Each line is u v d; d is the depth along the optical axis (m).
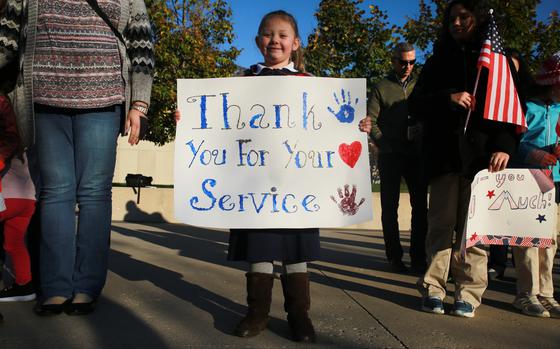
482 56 2.78
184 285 3.47
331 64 10.70
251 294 2.46
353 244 6.29
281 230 2.61
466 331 2.56
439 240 2.96
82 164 2.78
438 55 3.07
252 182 2.71
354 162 2.76
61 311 2.68
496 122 2.81
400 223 8.75
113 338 2.32
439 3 10.48
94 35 2.71
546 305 2.97
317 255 2.57
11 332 2.38
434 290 2.95
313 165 2.73
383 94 4.56
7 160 2.88
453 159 2.86
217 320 2.65
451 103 2.82
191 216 2.70
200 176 2.73
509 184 2.86
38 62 2.67
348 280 3.86
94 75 2.70
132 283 3.49
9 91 2.88
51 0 2.67
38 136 2.76
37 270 3.08
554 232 2.92
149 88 2.88
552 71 2.96
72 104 2.68
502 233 2.85
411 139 4.38
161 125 13.01
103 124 2.77
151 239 6.09
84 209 2.78
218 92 2.78
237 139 2.75
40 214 2.85
